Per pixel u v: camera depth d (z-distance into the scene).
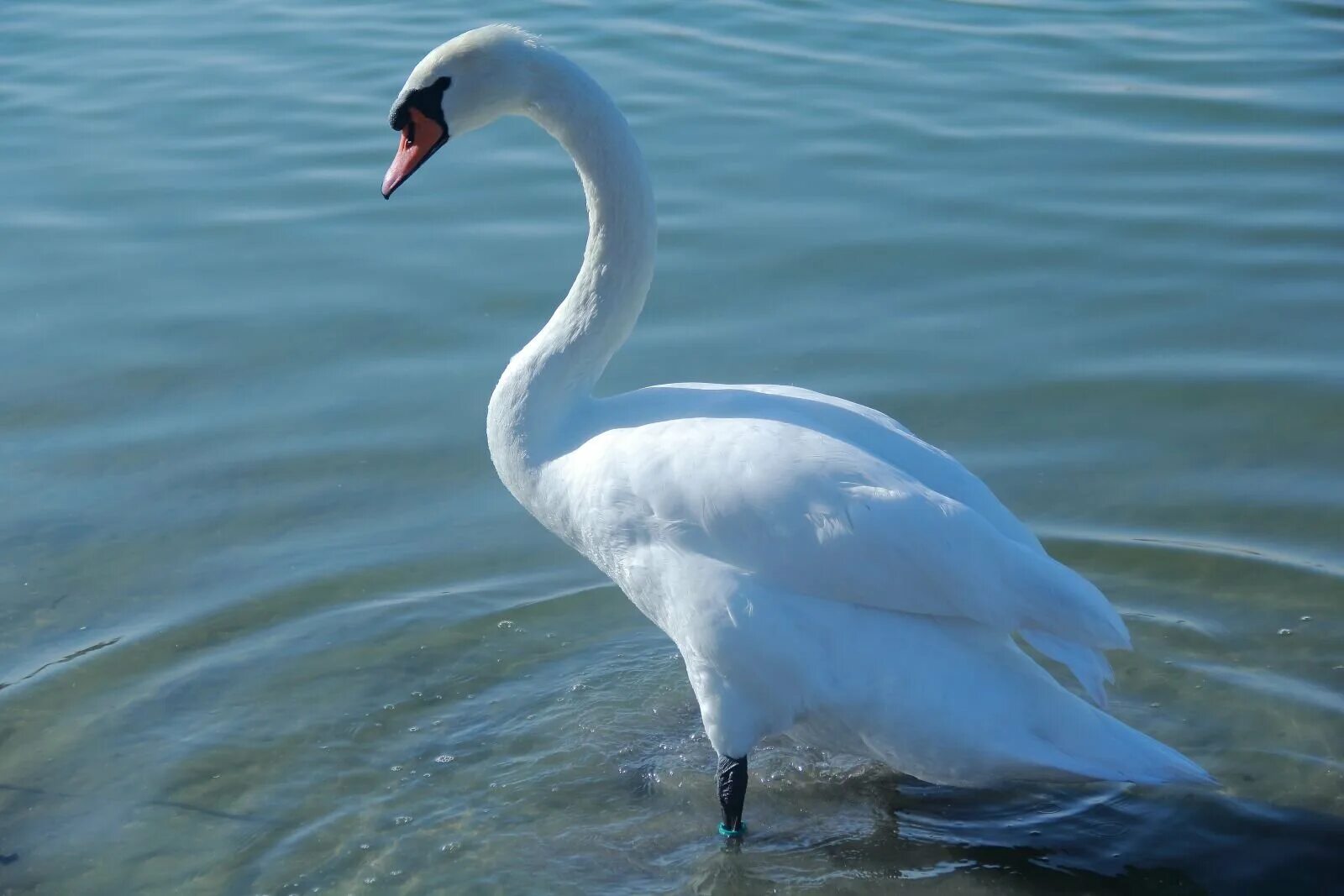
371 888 2.45
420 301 3.42
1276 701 2.66
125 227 3.64
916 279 3.48
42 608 2.81
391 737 2.64
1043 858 2.49
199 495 3.00
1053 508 2.98
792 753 2.65
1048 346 3.30
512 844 2.51
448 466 3.06
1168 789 2.57
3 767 2.59
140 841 2.50
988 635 2.42
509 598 2.85
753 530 2.41
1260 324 3.34
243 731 2.64
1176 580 2.85
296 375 3.24
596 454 2.51
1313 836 2.50
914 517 2.38
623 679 2.73
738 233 3.61
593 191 2.60
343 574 2.87
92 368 3.25
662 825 2.54
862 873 2.48
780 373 3.24
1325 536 2.91
